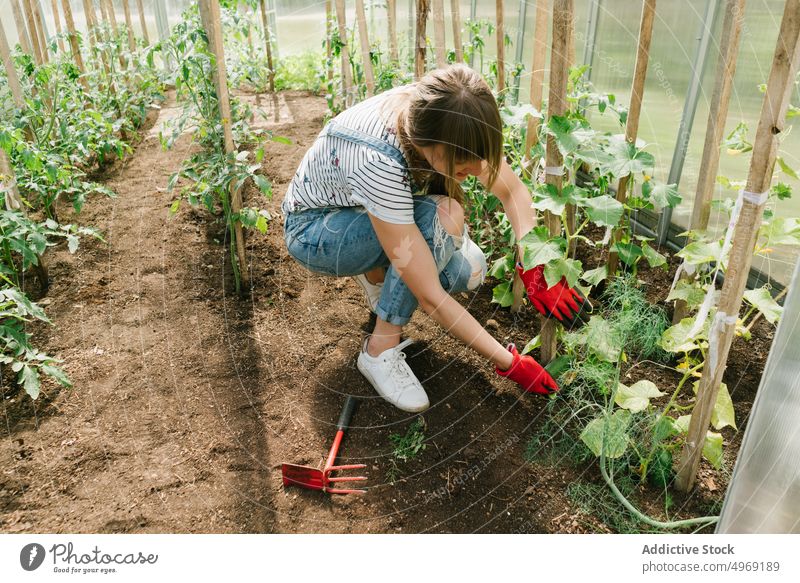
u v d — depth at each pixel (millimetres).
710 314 1688
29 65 2467
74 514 1458
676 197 1786
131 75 3527
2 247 2092
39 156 2070
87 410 1755
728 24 1645
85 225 2631
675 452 1616
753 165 1183
